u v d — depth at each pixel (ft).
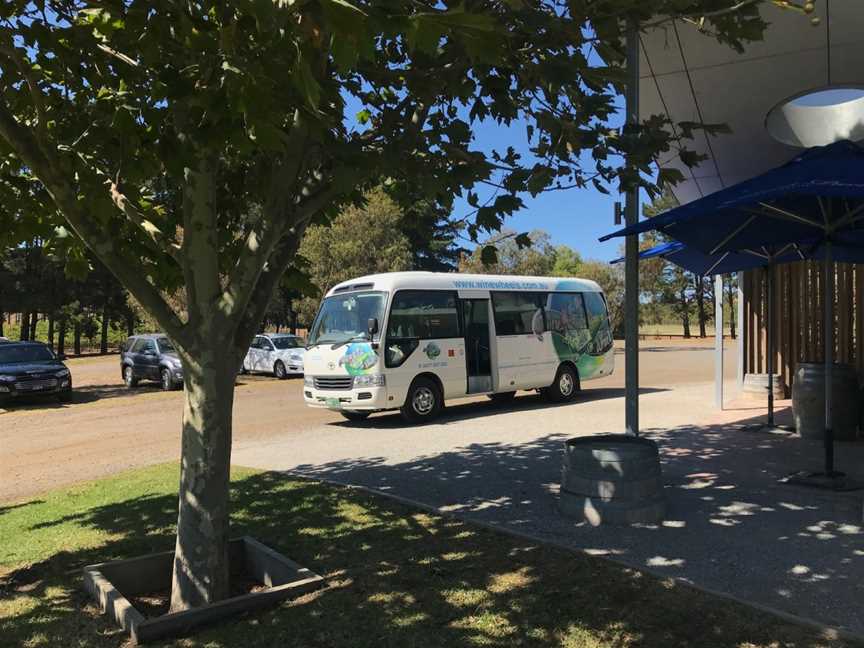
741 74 25.85
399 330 38.17
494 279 44.52
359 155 11.46
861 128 30.12
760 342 44.86
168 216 17.39
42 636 11.83
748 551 15.02
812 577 13.42
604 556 14.83
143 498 21.58
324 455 29.14
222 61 8.97
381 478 23.86
